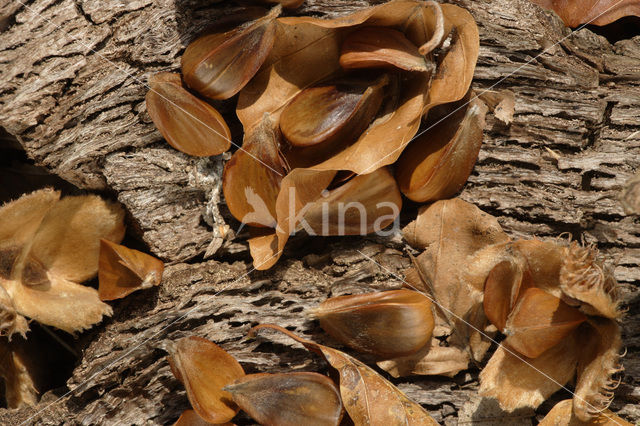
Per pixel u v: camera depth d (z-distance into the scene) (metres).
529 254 0.21
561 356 0.21
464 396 0.21
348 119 0.21
